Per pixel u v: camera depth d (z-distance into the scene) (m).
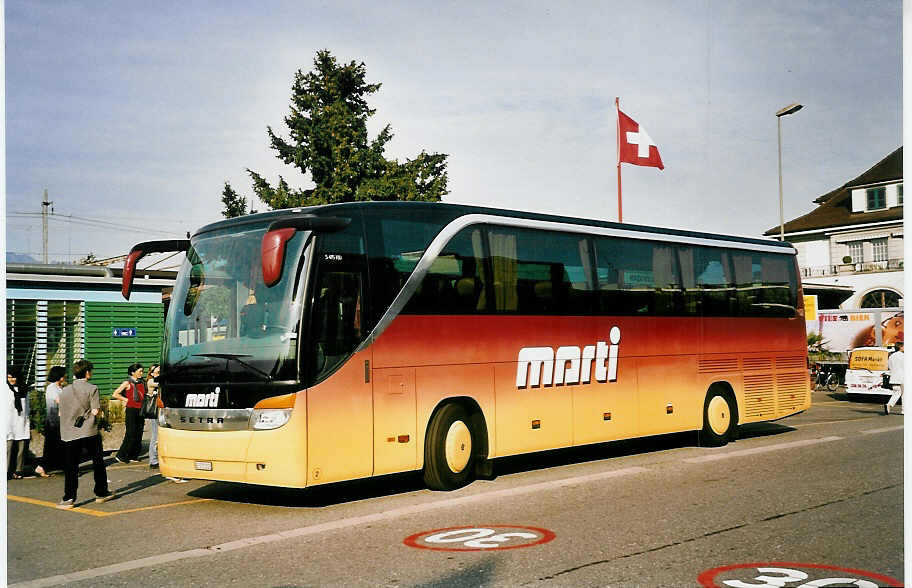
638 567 7.58
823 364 39.44
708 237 17.27
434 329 12.02
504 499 11.26
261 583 7.36
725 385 17.20
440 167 34.78
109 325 23.06
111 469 16.11
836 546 8.35
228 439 10.57
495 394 12.77
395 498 11.70
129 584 7.51
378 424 11.18
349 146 32.44
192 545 9.04
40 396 18.16
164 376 11.36
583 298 14.38
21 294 21.56
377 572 7.60
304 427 10.38
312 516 10.54
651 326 15.62
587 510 10.31
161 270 25.86
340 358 10.85
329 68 34.00
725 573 7.35
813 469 13.46
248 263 11.11
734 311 17.47
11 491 13.45
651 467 14.03
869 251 59.81
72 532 10.00
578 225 14.57
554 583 7.11
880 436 18.34
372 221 11.53
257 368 10.54
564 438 13.80
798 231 63.34
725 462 14.50
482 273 12.82
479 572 7.50
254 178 33.31
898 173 58.88
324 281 10.80
